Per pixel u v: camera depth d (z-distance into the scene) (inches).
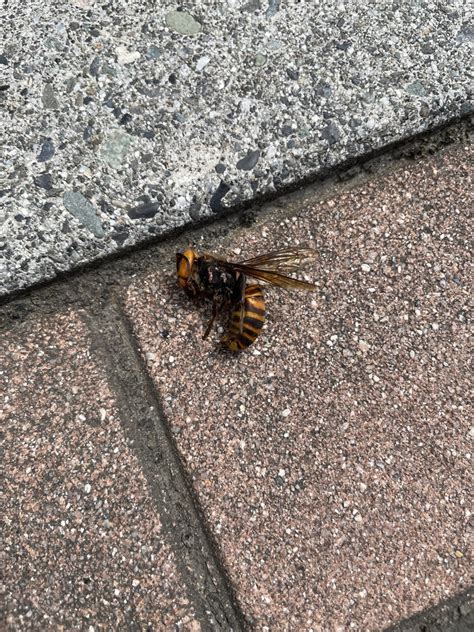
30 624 8.0
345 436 8.7
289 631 8.1
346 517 8.4
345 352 9.1
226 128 9.6
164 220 9.4
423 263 9.5
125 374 8.9
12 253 9.1
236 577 8.2
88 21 9.9
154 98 9.6
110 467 8.5
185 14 10.0
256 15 10.0
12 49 9.7
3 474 8.5
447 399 8.9
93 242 9.2
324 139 9.6
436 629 8.2
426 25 10.2
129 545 8.3
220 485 8.5
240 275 8.9
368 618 8.1
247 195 9.5
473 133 10.1
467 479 8.7
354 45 10.0
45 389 8.8
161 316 9.1
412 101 9.8
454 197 9.8
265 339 9.1
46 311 9.2
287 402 8.8
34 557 8.2
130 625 8.0
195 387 8.8
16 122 9.4
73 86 9.6
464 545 8.4
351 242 9.5
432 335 9.2
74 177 9.3
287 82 9.8
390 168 9.9
